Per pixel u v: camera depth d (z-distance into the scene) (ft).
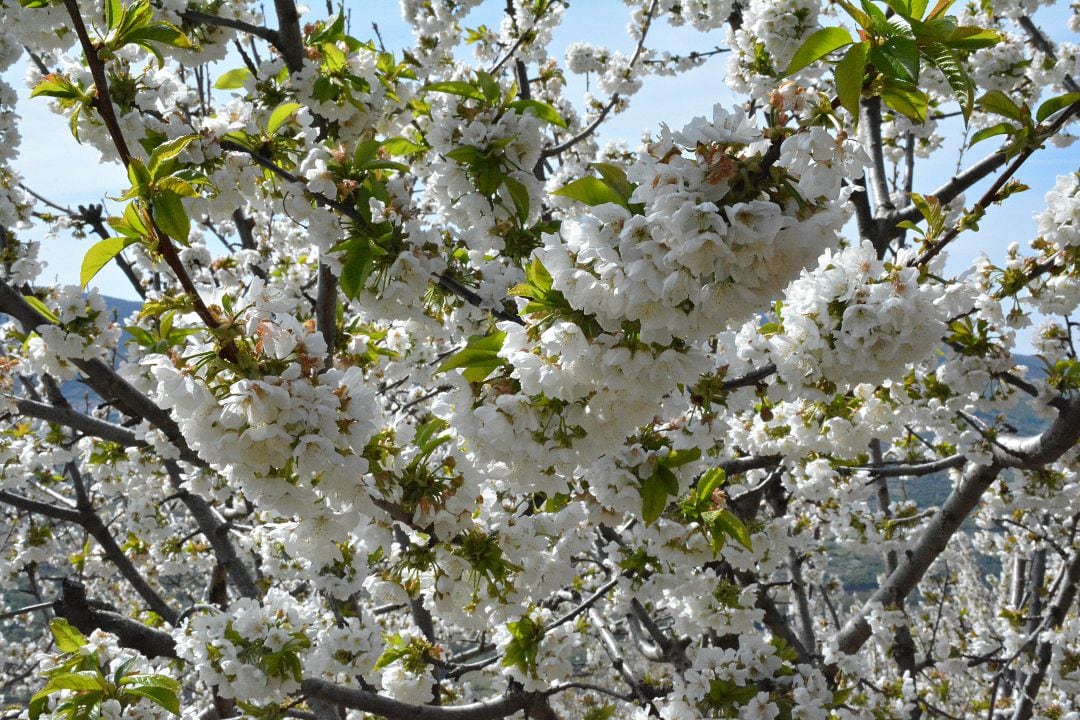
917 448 22.29
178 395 6.77
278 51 14.02
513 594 10.98
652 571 15.72
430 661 15.07
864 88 6.31
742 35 17.90
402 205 11.08
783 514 21.70
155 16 12.32
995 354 15.88
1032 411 16.93
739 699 14.67
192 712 17.42
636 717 15.03
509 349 7.40
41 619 41.06
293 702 13.84
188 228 7.16
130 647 13.67
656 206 5.92
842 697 15.98
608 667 34.96
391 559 12.86
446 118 12.19
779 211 5.88
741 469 16.72
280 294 7.33
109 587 41.09
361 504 8.43
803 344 8.25
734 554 15.58
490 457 7.98
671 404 8.22
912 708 23.84
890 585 21.34
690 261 5.89
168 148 7.12
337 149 11.40
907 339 7.70
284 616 12.05
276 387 6.72
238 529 24.68
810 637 25.05
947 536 20.10
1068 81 24.22
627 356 6.74
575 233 6.35
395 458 9.18
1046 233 15.52
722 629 15.49
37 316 13.96
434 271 11.23
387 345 21.02
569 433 7.68
